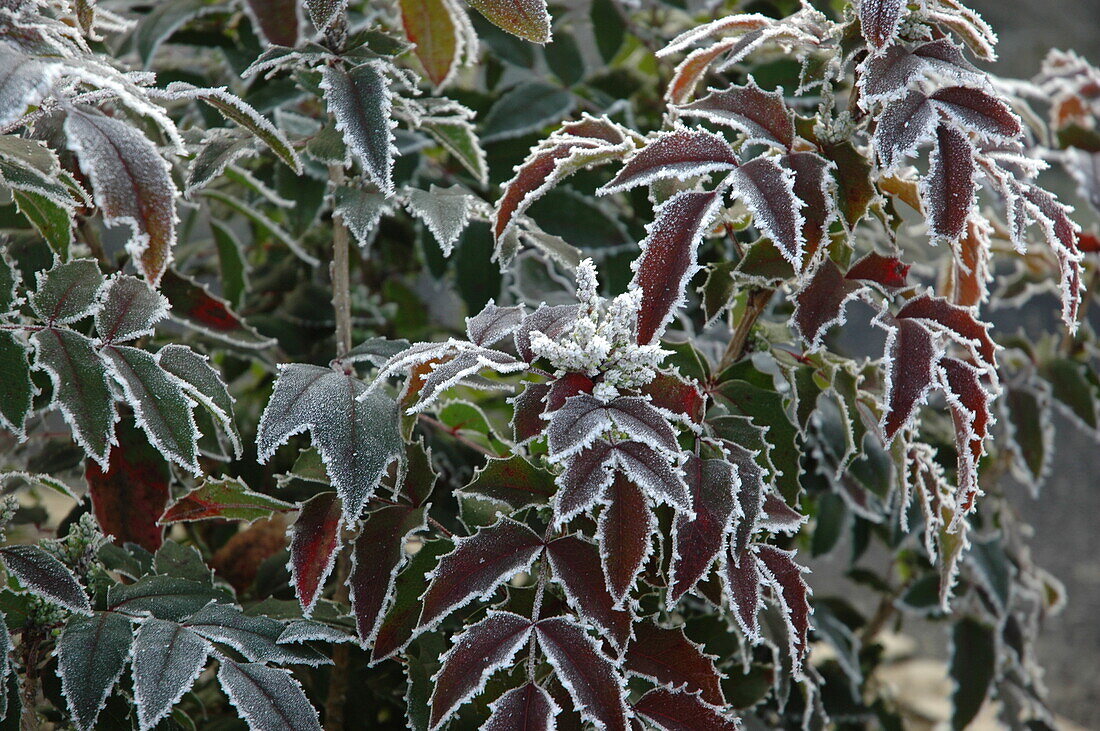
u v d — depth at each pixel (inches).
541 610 54.6
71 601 53.8
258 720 53.6
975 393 54.4
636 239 66.4
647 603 56.7
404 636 55.3
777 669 57.6
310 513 55.7
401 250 79.6
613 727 52.4
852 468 62.2
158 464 58.7
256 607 56.8
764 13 68.9
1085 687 112.2
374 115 55.1
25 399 52.9
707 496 53.4
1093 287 67.5
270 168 66.4
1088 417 66.6
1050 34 210.2
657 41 69.1
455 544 54.2
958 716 67.5
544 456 56.1
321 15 55.6
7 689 54.0
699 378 56.7
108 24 59.1
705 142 53.7
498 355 53.4
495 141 67.3
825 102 55.0
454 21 58.5
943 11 55.4
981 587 67.8
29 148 54.2
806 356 57.0
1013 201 53.8
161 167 52.0
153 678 53.5
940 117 54.0
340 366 57.4
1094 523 148.3
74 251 60.1
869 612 121.0
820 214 53.5
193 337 63.2
